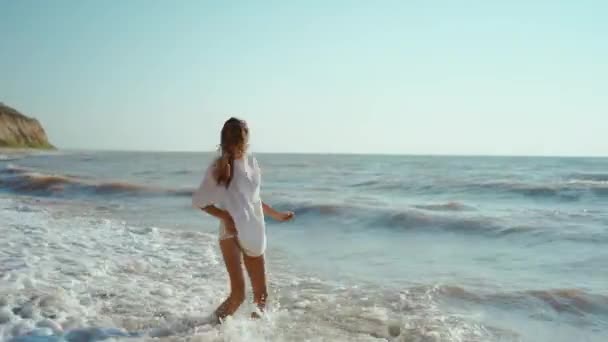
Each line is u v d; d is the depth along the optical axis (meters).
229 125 4.33
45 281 5.57
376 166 48.66
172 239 8.76
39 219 10.67
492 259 7.47
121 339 3.97
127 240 8.50
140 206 13.86
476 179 25.16
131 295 5.23
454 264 7.18
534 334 4.40
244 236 4.34
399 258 7.66
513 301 5.28
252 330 4.19
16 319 4.32
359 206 12.01
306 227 10.68
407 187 20.25
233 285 4.40
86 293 5.24
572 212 11.84
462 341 4.20
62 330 4.14
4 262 6.34
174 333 4.17
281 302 5.28
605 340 4.29
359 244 8.84
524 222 9.92
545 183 18.23
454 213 11.58
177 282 5.88
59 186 18.12
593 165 47.59
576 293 5.44
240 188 4.36
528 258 7.43
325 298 5.43
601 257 7.27
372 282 6.17
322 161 69.31
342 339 4.11
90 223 10.31
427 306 5.14
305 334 4.23
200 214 12.30
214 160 4.36
